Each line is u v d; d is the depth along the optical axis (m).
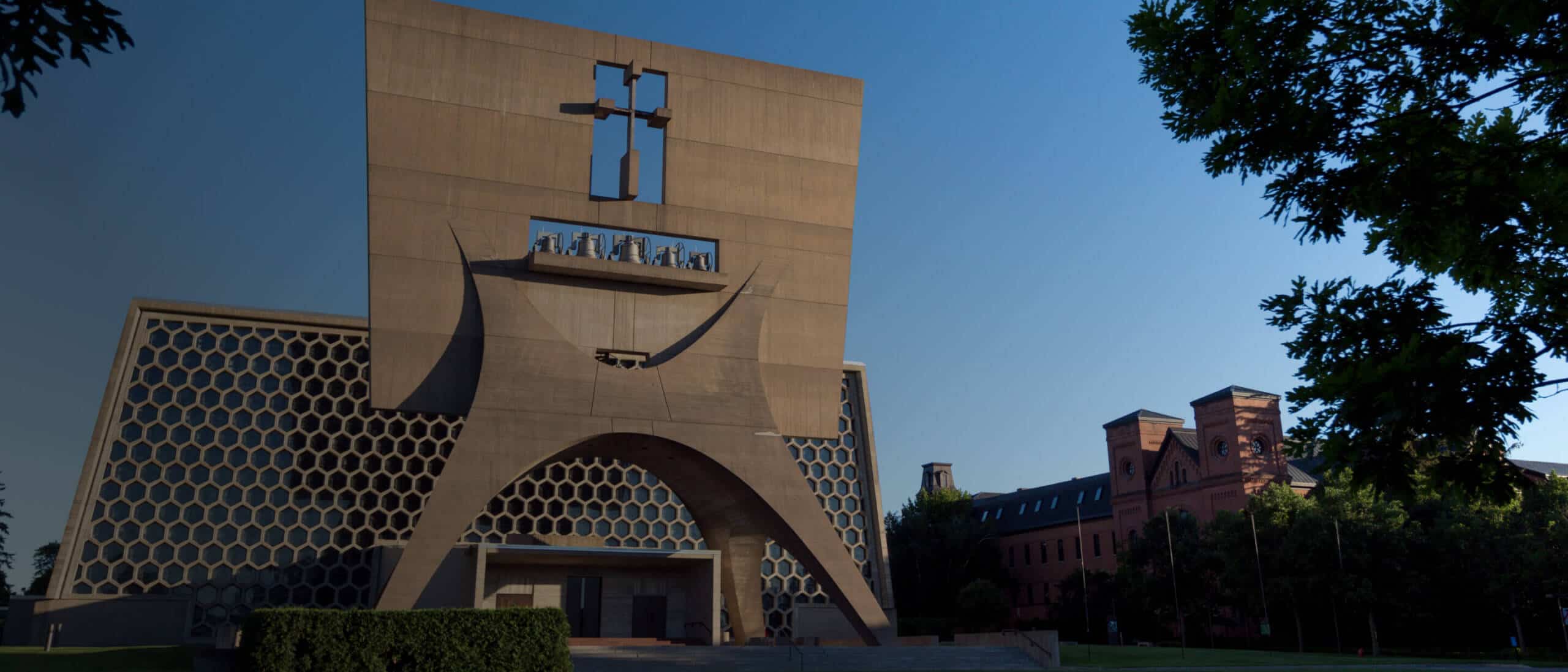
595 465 40.41
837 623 42.19
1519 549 50.16
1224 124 9.70
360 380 39.09
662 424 32.22
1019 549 91.19
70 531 34.66
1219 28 9.91
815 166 36.12
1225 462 70.75
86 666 25.77
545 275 32.41
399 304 30.80
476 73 32.38
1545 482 52.84
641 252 33.94
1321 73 9.38
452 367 30.98
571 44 33.53
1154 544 65.19
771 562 42.19
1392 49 9.09
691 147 34.53
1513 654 51.75
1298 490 69.62
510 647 22.98
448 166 31.80
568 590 38.56
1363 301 9.39
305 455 37.62
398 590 28.45
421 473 38.50
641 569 39.44
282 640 21.45
